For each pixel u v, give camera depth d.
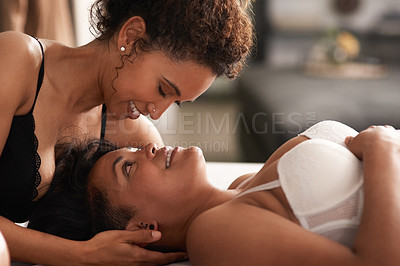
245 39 1.29
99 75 1.37
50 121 1.38
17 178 1.37
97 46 1.36
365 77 5.72
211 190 1.37
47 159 1.40
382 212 0.97
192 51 1.24
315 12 6.98
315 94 4.75
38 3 2.55
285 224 1.05
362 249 0.96
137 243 1.33
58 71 1.36
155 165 1.39
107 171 1.43
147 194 1.37
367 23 6.91
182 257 1.36
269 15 7.01
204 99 6.42
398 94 4.71
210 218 1.13
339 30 6.98
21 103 1.29
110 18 1.35
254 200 1.16
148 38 1.26
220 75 1.34
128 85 1.31
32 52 1.28
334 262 0.97
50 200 1.46
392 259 0.93
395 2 6.79
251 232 1.05
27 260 1.25
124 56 1.29
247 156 4.59
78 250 1.24
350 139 1.26
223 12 1.23
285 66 6.98
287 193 1.13
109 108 1.40
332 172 1.12
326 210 1.09
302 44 7.07
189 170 1.37
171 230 1.38
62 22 2.70
